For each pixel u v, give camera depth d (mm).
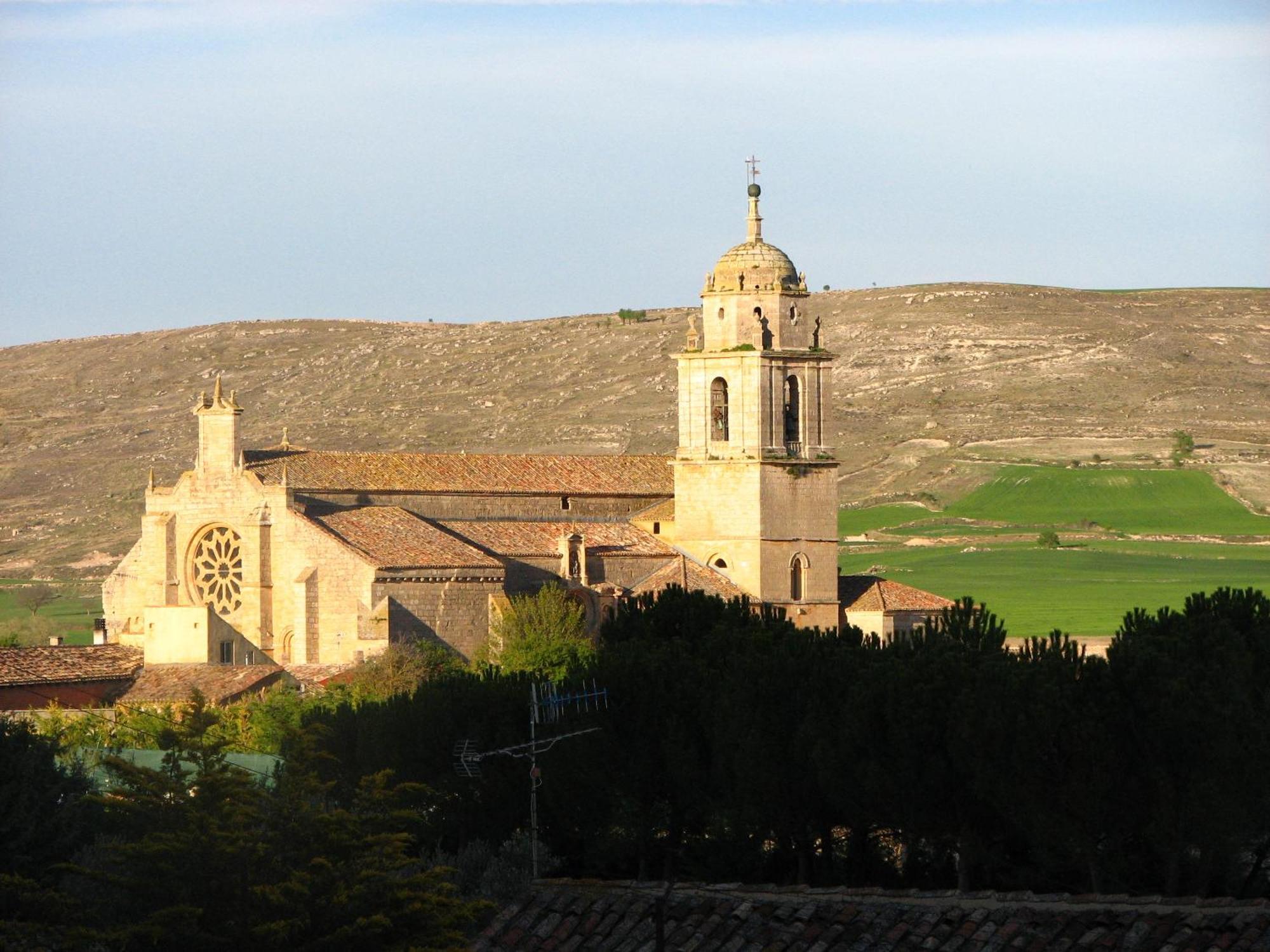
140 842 77938
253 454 161500
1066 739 86000
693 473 166375
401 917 78250
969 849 89938
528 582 160125
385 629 147750
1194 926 74188
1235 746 84125
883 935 77375
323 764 99688
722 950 78312
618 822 97438
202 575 160000
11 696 140875
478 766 97062
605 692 97812
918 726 89750
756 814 93250
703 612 113250
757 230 168500
